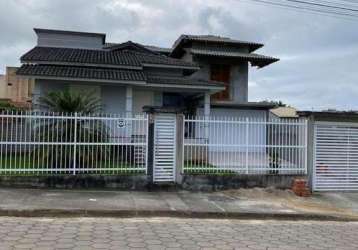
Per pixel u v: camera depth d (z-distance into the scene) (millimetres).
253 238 8375
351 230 9852
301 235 8922
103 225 8945
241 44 30625
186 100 23156
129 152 12930
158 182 12984
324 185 14398
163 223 9492
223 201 11938
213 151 13492
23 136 12234
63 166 12477
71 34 23719
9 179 12016
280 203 12219
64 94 14602
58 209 9773
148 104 21750
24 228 8312
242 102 26016
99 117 12734
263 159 13883
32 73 18578
